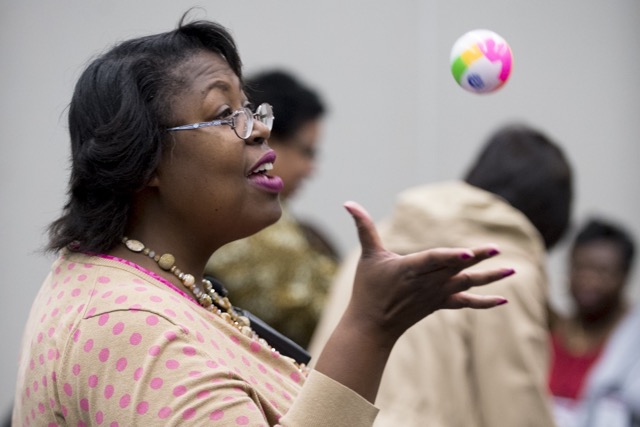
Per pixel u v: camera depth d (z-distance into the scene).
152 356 4.06
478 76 5.31
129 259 4.58
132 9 13.25
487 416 7.39
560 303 14.13
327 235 10.73
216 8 13.38
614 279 12.38
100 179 4.46
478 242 7.62
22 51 13.20
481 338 7.43
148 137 4.45
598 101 14.45
